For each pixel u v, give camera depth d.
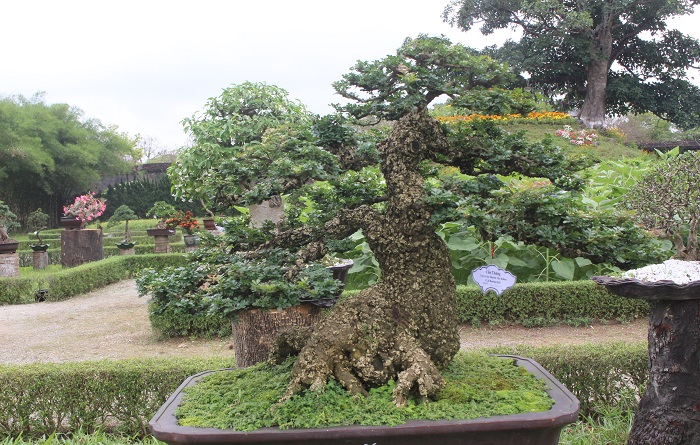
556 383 2.89
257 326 4.68
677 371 2.83
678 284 2.61
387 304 2.88
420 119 2.80
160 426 2.54
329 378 2.74
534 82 23.20
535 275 8.10
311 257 2.93
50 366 4.30
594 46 21.62
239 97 7.04
